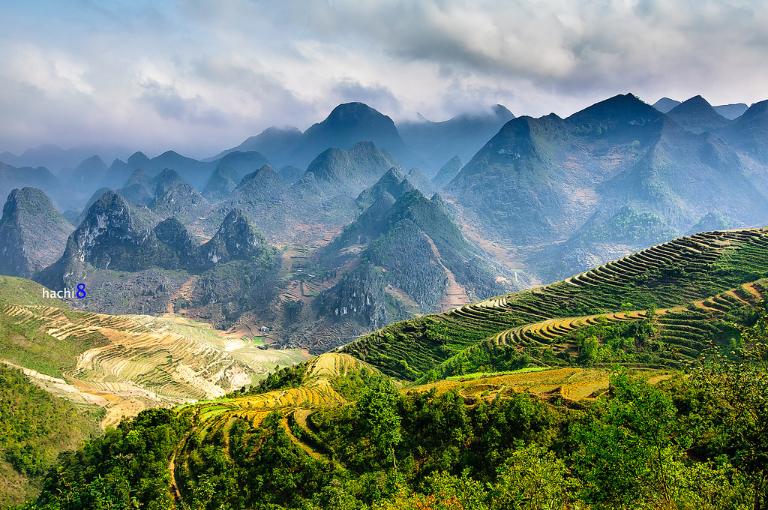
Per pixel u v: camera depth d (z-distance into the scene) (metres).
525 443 74.69
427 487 72.62
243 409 122.44
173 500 91.94
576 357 152.00
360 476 82.06
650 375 107.69
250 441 99.06
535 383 109.06
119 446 105.25
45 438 169.25
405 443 85.56
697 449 50.50
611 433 39.09
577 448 68.19
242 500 86.38
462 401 86.94
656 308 181.00
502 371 144.75
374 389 95.94
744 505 33.44
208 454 98.94
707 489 35.97
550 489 41.94
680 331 154.25
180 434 110.75
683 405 60.50
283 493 85.31
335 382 155.00
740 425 34.69
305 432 98.50
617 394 42.28
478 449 78.75
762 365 35.50
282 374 176.50
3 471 150.25
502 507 44.81
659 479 36.81
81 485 98.25
